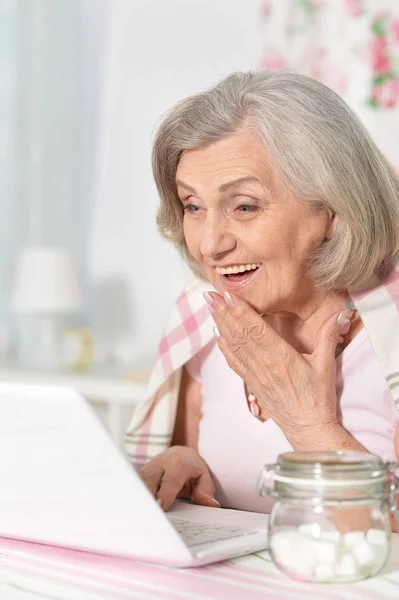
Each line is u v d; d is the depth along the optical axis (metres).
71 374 3.25
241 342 1.35
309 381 1.32
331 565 0.90
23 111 3.79
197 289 1.63
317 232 1.33
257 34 3.20
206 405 1.60
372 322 1.38
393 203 1.36
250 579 0.93
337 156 1.29
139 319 3.56
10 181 3.82
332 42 2.87
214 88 1.35
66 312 3.57
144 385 2.88
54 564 1.00
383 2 2.76
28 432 0.93
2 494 1.02
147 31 3.49
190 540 1.05
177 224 1.48
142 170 3.53
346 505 0.90
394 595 0.87
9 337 3.84
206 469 1.51
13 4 3.79
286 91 1.30
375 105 2.77
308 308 1.44
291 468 0.90
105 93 3.61
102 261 3.64
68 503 0.98
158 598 0.88
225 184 1.28
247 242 1.30
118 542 0.98
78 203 3.71
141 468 1.58
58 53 3.73
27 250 3.58
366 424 1.40
